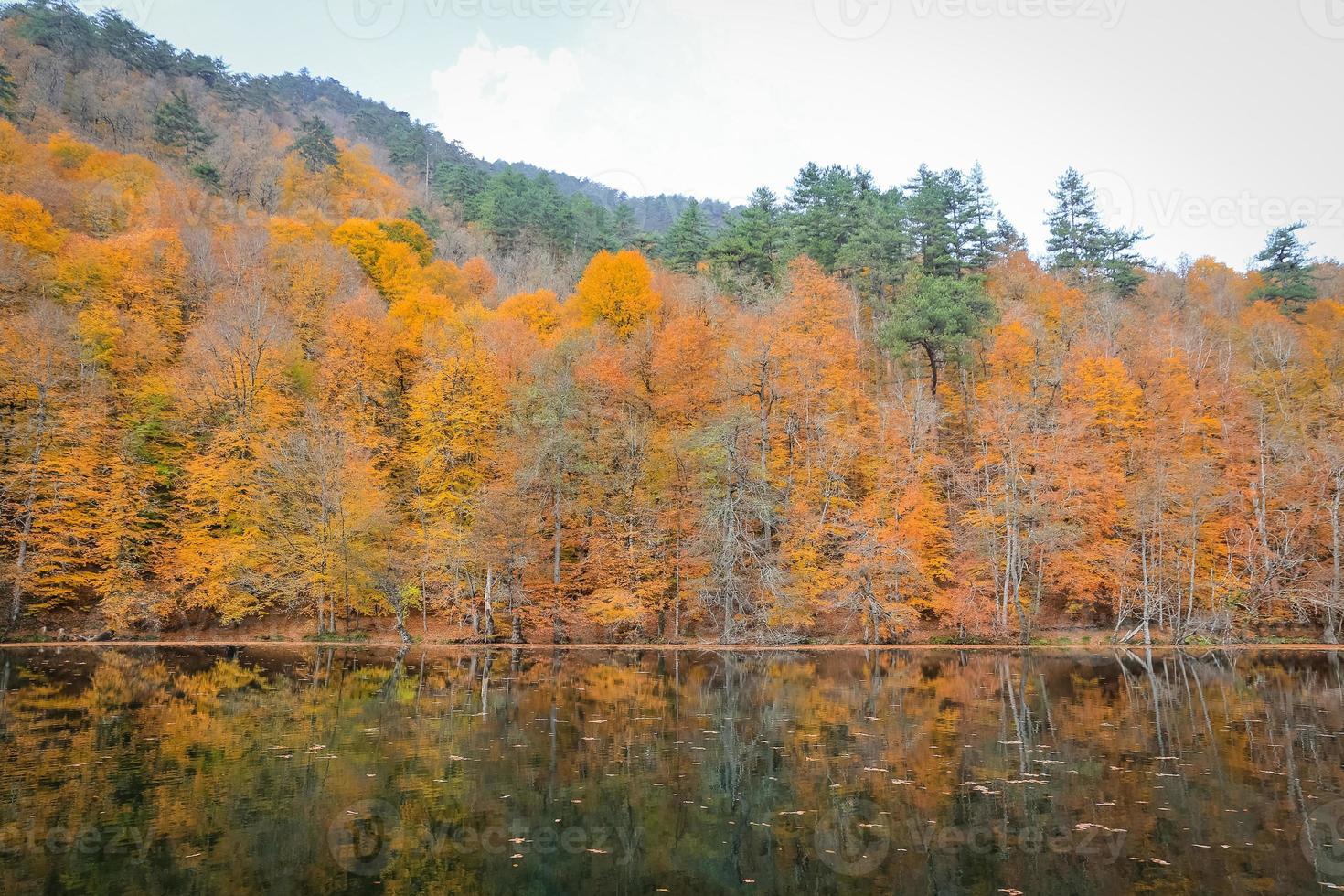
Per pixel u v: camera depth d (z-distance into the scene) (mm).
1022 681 25438
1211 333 58000
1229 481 43375
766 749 15312
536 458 38469
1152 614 39281
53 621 36438
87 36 106500
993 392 45438
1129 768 13891
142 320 44969
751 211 67438
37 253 46000
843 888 8766
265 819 10797
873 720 18281
